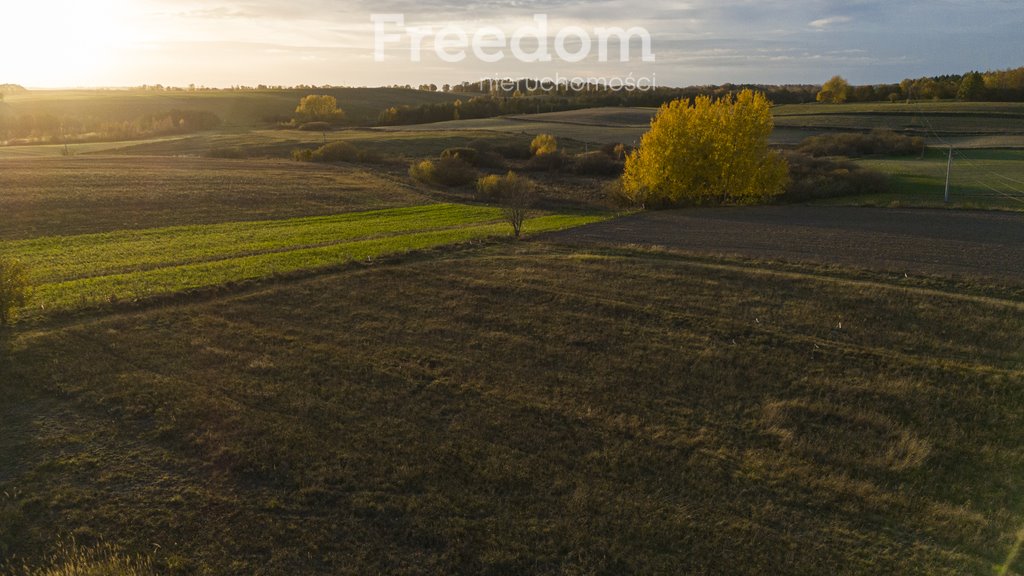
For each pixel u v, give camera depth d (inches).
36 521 451.5
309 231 1515.7
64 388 641.0
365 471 519.2
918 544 437.4
